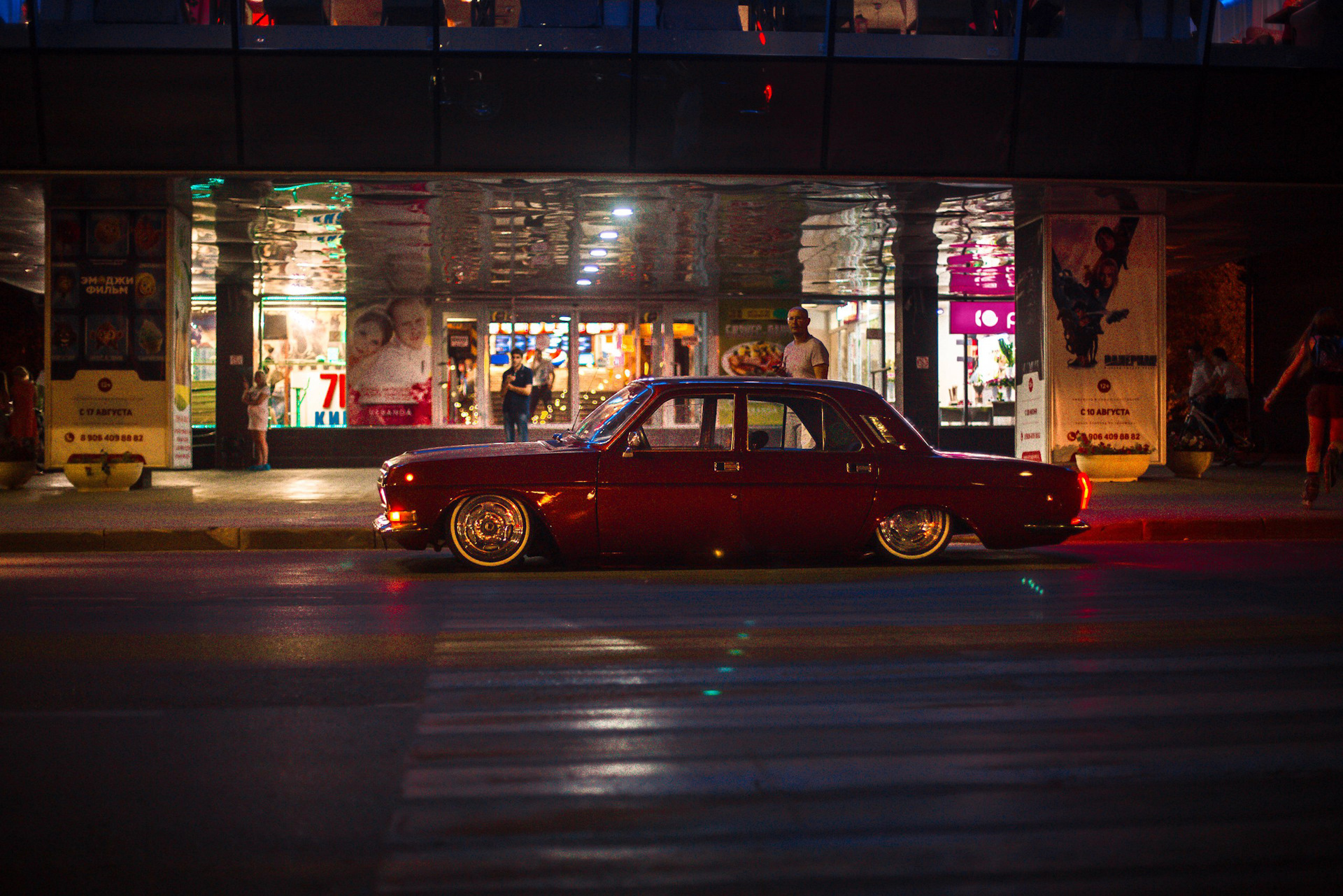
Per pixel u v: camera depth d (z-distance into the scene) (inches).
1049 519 362.0
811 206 689.0
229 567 364.8
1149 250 687.1
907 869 121.6
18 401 713.0
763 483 349.1
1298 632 250.5
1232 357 1159.6
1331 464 536.4
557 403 1042.7
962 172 623.8
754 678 207.3
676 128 609.0
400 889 116.1
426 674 210.5
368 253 832.9
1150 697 193.2
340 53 588.4
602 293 1040.8
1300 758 160.1
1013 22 612.4
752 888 116.8
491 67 595.5
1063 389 682.2
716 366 1051.9
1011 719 179.8
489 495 347.6
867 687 200.4
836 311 1061.8
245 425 900.6
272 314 1039.6
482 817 136.6
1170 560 380.8
